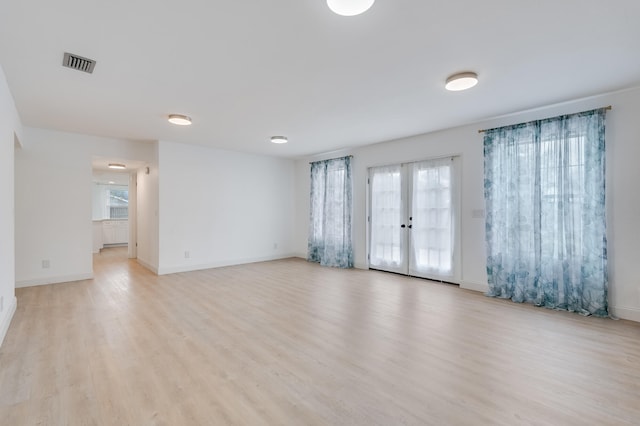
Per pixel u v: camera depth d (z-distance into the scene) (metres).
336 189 6.31
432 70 2.71
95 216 9.38
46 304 3.71
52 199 4.76
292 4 1.82
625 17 1.95
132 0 1.78
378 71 2.72
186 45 2.28
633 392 1.96
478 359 2.40
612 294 3.33
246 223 6.67
